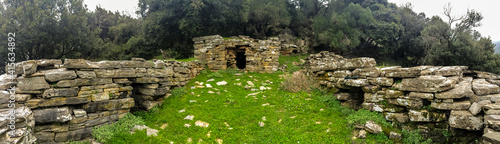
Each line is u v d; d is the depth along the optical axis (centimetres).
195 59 1425
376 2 3372
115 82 696
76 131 595
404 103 637
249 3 2409
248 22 2520
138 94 841
